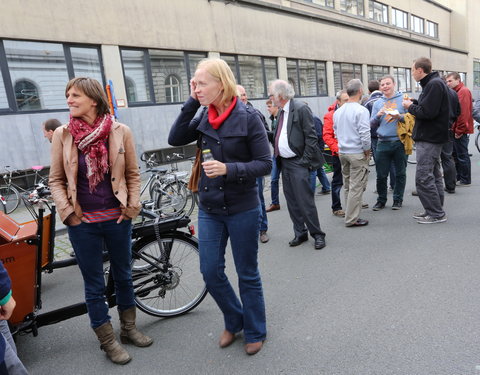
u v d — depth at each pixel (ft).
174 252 10.22
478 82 117.91
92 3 30.48
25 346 9.20
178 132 7.88
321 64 57.72
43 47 28.55
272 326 9.04
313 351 7.97
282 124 13.79
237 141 7.43
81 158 7.63
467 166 21.36
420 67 14.26
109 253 8.34
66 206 7.57
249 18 44.14
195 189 8.13
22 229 9.51
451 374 6.89
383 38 73.61
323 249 13.76
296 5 54.24
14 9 26.58
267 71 47.93
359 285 10.68
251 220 7.75
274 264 12.85
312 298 10.21
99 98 7.64
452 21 110.32
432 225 15.15
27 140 27.45
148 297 9.87
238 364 7.82
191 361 8.08
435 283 10.31
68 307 8.82
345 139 15.49
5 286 4.89
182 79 37.91
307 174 13.67
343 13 64.64
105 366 8.21
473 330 8.09
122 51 33.17
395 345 7.87
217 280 7.99
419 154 15.17
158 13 34.91
